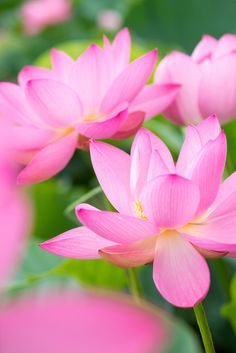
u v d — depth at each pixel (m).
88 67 1.64
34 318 0.87
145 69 1.61
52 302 0.89
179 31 3.43
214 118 1.50
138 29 3.53
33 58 4.84
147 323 0.86
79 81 1.65
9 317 0.88
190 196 1.40
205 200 1.43
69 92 1.62
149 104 1.67
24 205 0.84
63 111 1.63
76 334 0.86
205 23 3.35
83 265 1.82
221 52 1.74
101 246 1.45
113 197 1.49
